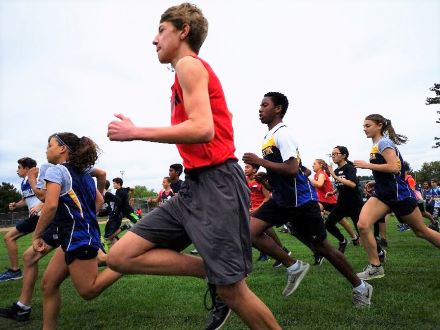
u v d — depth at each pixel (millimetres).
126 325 3494
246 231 2223
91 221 3111
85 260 2984
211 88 2182
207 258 2121
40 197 4418
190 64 2045
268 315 2172
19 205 6496
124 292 4828
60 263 3152
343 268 3777
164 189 10984
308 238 3992
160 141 1932
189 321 3551
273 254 3990
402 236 10359
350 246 8594
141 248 2346
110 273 3010
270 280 5176
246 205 2244
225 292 2154
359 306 3744
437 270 5273
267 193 7172
